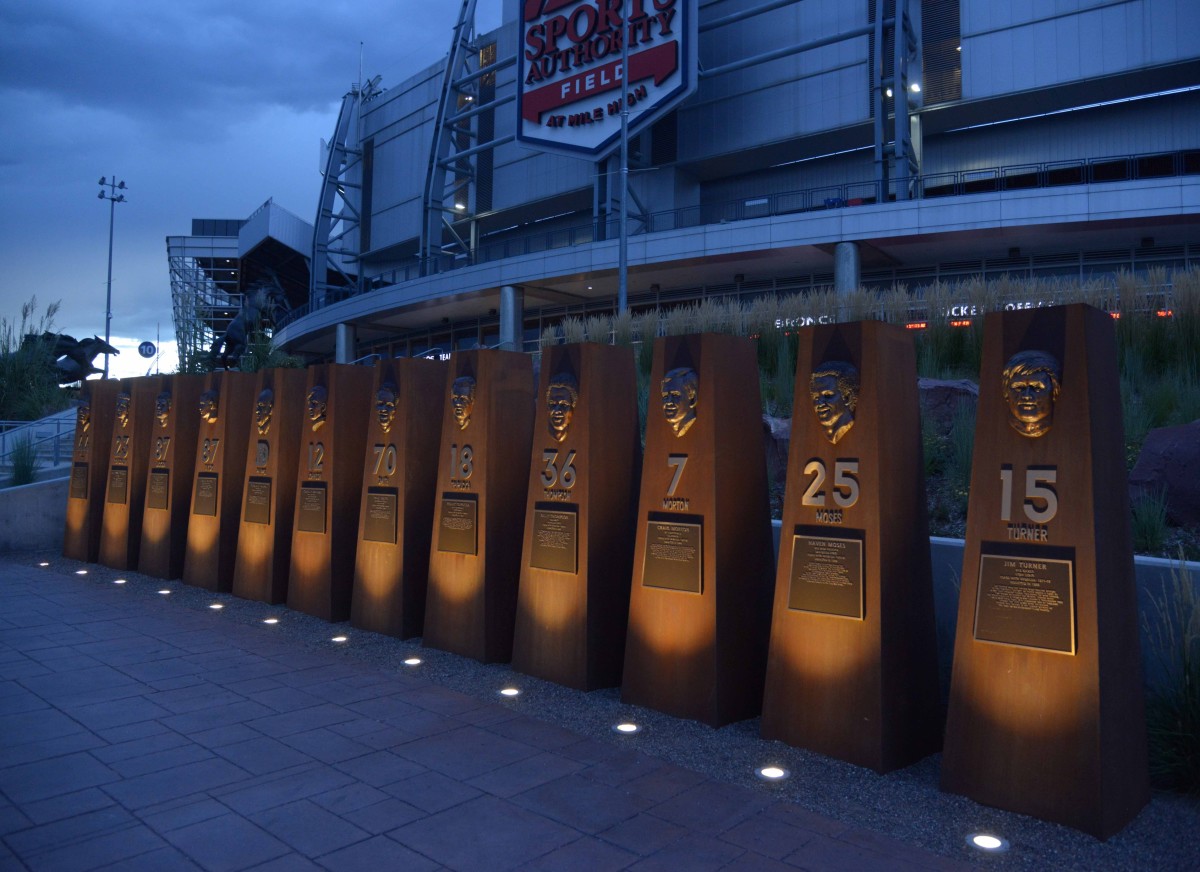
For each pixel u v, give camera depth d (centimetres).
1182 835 429
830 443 549
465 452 798
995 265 2816
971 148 3069
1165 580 525
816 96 3122
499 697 667
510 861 404
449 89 4081
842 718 530
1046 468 456
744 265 3016
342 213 5169
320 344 5075
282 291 6100
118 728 586
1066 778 435
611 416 712
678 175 3478
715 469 609
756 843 423
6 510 1400
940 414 896
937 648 594
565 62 3334
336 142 5081
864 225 2625
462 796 478
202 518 1109
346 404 941
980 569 475
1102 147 2867
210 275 7400
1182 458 666
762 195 3475
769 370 1202
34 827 438
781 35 3219
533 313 3897
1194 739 472
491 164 4119
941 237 2584
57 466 1728
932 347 1132
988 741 464
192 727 589
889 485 534
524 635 730
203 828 437
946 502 769
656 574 637
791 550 564
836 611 537
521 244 4253
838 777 505
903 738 527
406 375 866
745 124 3281
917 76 2961
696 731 588
